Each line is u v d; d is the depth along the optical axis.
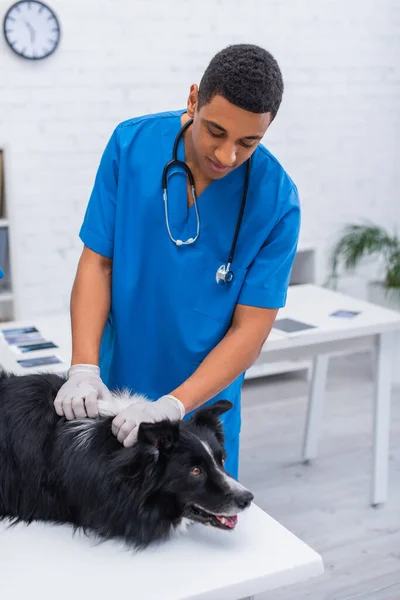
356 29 4.65
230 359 1.64
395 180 5.08
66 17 3.92
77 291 1.74
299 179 4.77
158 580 1.21
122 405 1.48
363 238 4.58
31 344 2.72
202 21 4.23
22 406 1.44
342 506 3.17
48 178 4.11
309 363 4.47
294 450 3.67
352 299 3.39
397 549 2.87
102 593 1.18
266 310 1.70
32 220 4.13
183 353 1.74
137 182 1.70
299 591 2.60
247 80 1.33
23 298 4.23
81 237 1.78
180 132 1.67
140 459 1.29
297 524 3.02
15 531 1.35
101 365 1.85
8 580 1.21
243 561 1.27
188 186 1.67
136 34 4.09
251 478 3.39
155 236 1.71
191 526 1.38
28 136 4.01
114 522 1.31
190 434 1.35
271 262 1.70
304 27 4.50
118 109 4.17
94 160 4.19
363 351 5.10
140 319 1.76
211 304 1.71
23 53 3.85
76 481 1.34
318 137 4.74
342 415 4.07
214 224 1.67
